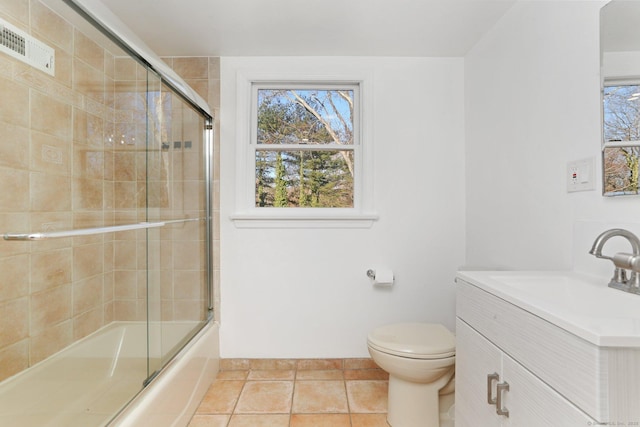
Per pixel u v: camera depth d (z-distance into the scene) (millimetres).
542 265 1385
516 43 1570
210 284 2115
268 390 1875
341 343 2137
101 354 1658
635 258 860
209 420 1604
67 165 1565
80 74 1578
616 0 1017
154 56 1568
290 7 1609
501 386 880
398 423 1513
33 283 1442
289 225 2119
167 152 1803
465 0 1560
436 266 2143
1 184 1303
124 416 1189
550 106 1334
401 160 2125
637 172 948
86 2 1166
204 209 2088
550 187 1335
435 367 1408
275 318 2127
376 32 1841
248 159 2152
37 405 1375
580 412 625
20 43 1334
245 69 2111
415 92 2129
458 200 2135
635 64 957
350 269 2133
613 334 584
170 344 1727
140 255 1728
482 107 1898
